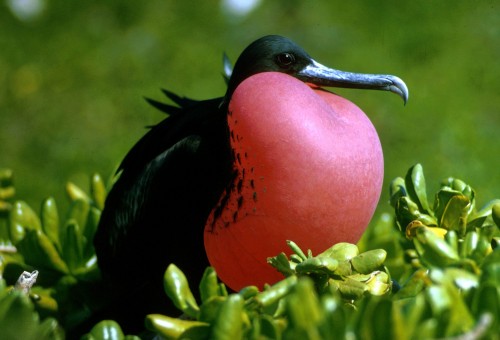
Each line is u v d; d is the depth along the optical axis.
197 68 18.03
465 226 6.37
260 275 6.92
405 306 4.56
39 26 19.23
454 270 4.75
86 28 19.12
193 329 4.86
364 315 4.18
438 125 16.06
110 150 16.34
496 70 17.27
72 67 18.27
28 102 17.64
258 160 6.52
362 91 16.73
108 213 8.32
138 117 17.09
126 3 19.47
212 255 7.23
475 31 18.20
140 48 18.47
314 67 7.67
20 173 16.09
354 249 5.63
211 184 7.21
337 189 6.47
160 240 7.86
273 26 18.78
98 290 8.05
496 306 4.40
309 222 6.53
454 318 4.34
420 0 18.88
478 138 15.79
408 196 6.68
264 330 4.51
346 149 6.51
